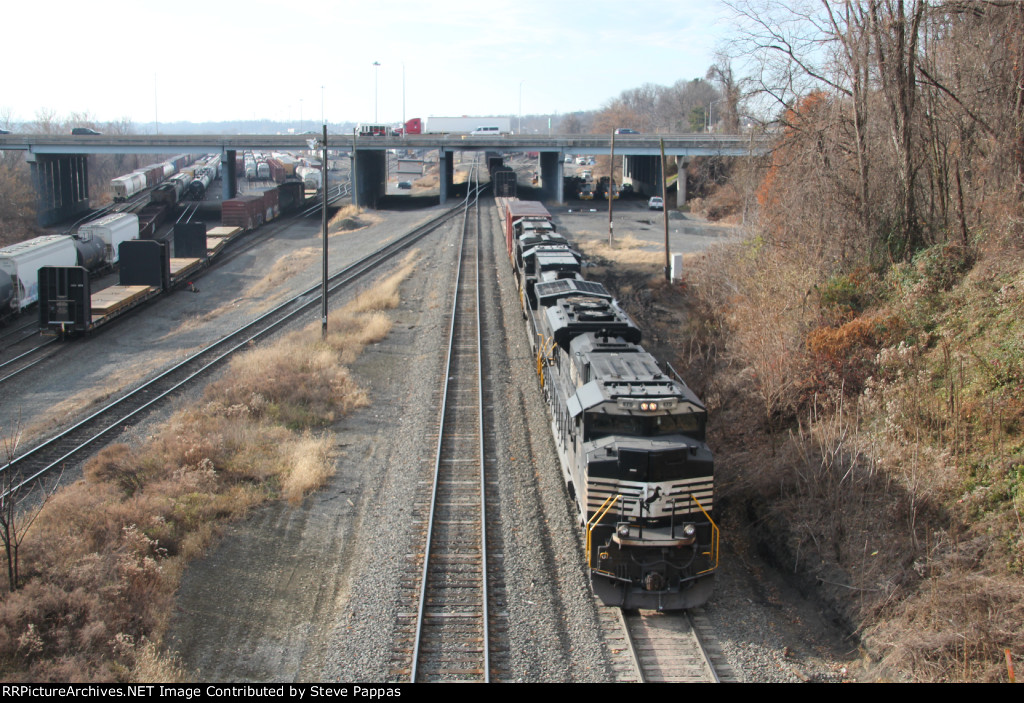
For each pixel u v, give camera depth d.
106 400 25.30
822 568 15.45
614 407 14.72
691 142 85.81
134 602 13.42
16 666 11.77
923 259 22.89
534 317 28.31
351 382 26.55
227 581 14.89
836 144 27.88
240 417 22.58
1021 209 20.92
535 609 13.98
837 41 27.11
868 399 19.00
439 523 16.97
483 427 22.36
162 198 88.69
